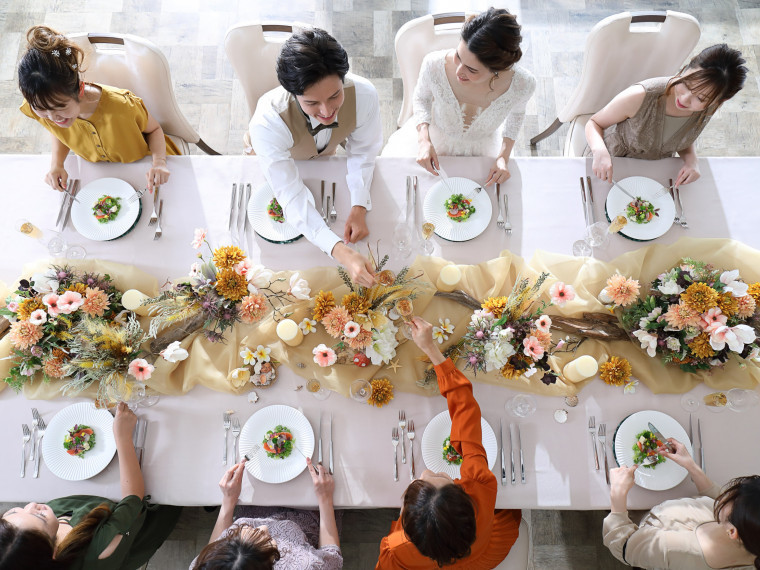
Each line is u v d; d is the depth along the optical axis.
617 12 3.20
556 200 1.94
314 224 1.76
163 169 1.94
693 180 1.92
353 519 2.39
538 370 1.75
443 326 1.74
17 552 1.42
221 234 1.90
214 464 1.71
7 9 3.14
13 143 2.95
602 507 1.69
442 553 1.39
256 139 1.73
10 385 1.73
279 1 3.21
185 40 3.14
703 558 1.54
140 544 1.83
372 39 3.16
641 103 1.87
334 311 1.67
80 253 1.85
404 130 2.39
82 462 1.69
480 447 1.59
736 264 1.83
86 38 2.00
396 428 1.73
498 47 1.61
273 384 1.77
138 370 1.62
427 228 1.73
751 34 3.16
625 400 1.75
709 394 1.73
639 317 1.73
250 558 1.38
